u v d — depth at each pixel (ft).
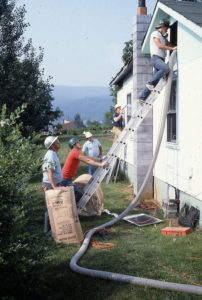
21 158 10.46
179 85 20.81
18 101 30.48
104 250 15.89
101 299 11.27
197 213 18.63
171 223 20.13
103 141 88.99
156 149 21.77
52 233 17.07
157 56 21.17
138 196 21.24
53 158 17.89
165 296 11.24
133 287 11.95
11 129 11.09
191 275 12.84
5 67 32.19
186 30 19.40
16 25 33.40
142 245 16.37
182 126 20.47
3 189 10.26
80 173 41.24
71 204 16.99
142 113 21.13
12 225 10.30
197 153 18.43
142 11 26.71
